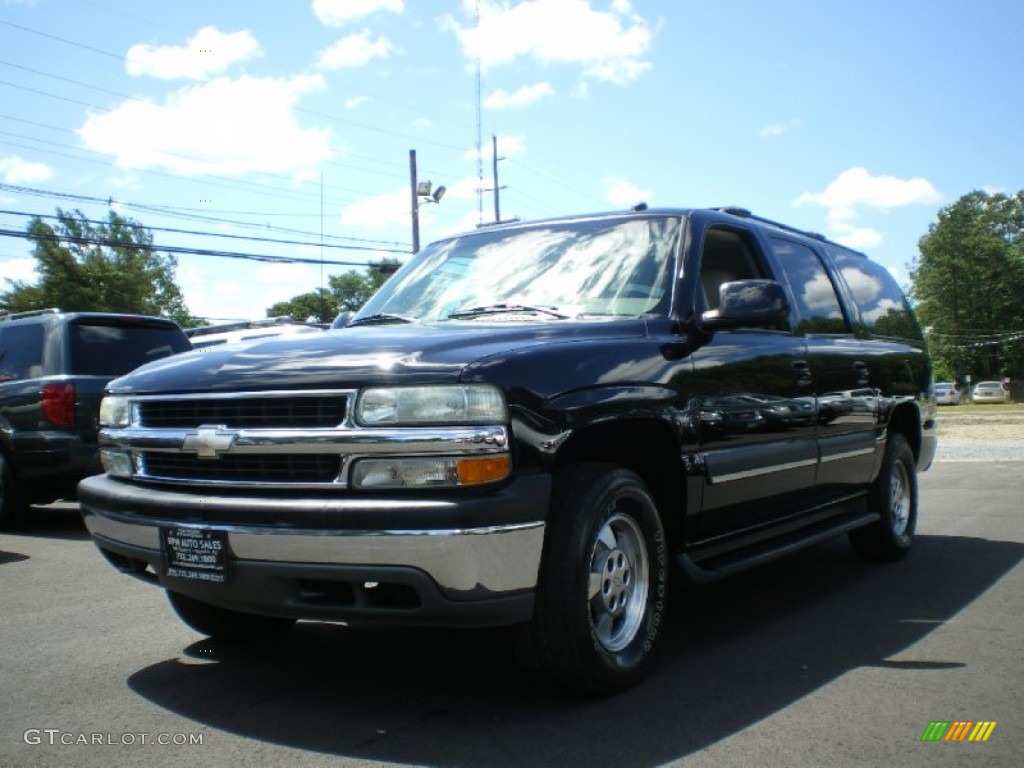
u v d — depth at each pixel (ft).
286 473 10.80
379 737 10.46
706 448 13.42
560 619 10.83
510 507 10.14
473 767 9.59
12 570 20.79
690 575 13.02
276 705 11.60
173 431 11.69
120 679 12.76
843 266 20.36
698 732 10.50
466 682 12.37
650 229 15.06
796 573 19.62
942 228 268.62
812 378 16.51
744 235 16.38
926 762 9.69
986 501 30.99
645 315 13.56
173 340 28.78
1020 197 268.21
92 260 182.60
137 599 17.76
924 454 22.53
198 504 11.00
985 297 262.88
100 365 26.53
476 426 10.16
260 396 10.98
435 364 10.51
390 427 10.28
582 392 11.24
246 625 14.33
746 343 14.92
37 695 12.10
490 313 14.12
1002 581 18.67
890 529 20.20
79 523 28.66
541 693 11.84
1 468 26.40
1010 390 255.91
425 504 9.93
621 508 11.81
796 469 15.96
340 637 14.83
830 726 10.68
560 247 15.38
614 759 9.75
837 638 14.49
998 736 10.40
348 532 10.07
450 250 16.69
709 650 13.82
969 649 13.82
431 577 9.95
